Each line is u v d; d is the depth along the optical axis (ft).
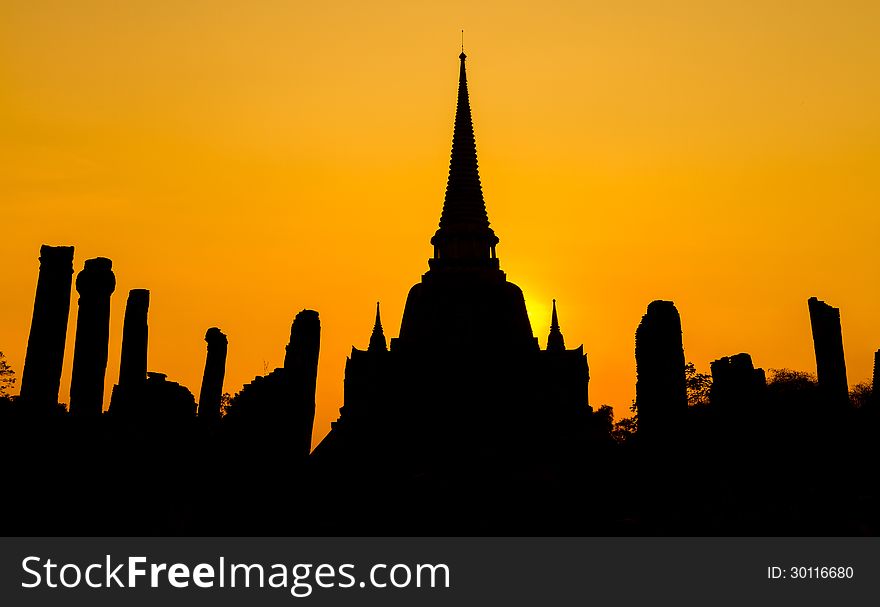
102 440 255.70
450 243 558.15
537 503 316.60
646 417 279.49
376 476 387.14
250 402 318.86
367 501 327.88
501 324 535.19
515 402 499.51
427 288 544.62
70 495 238.07
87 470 245.04
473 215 562.25
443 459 434.30
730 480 261.85
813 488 258.57
